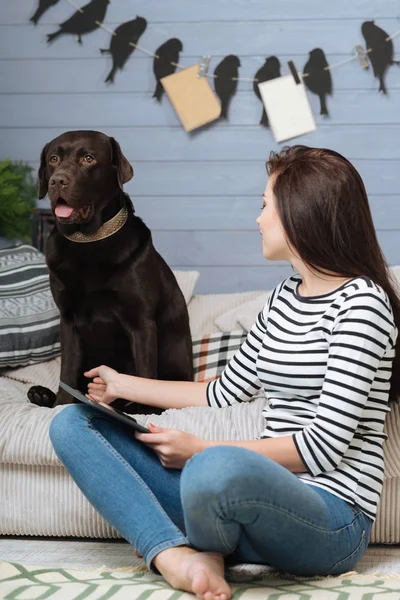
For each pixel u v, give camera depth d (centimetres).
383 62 358
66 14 368
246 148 366
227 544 135
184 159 368
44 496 196
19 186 358
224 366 259
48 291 274
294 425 150
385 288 152
